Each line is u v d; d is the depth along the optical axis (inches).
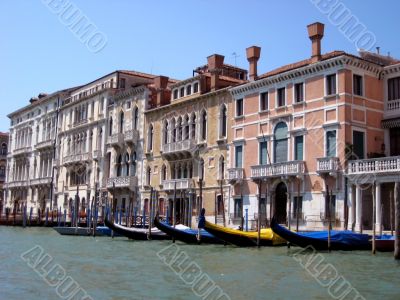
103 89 1919.3
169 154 1549.0
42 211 2337.6
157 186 1619.1
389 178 986.1
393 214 1048.2
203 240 1078.4
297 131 1178.6
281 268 701.9
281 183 1215.6
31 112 2576.3
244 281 602.2
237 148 1343.5
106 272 675.4
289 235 872.9
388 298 506.9
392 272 652.1
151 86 1727.4
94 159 1934.1
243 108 1333.7
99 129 1945.1
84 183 2010.3
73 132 2132.1
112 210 1562.5
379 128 1147.9
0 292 532.4
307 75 1171.9
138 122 1739.7
